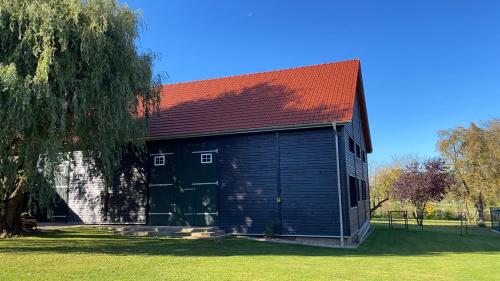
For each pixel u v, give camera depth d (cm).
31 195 1055
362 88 1930
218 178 1595
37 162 1024
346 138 1520
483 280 788
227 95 1820
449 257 1161
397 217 3556
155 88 1371
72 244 1195
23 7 1037
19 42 1031
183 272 772
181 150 1669
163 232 1497
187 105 1827
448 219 3434
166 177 1677
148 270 786
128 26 1214
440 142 3344
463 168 3212
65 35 1040
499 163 3109
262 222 1503
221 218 1566
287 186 1484
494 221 3009
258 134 1555
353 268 877
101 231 1586
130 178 1736
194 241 1350
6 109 954
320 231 1418
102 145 1160
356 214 1703
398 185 2452
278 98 1677
